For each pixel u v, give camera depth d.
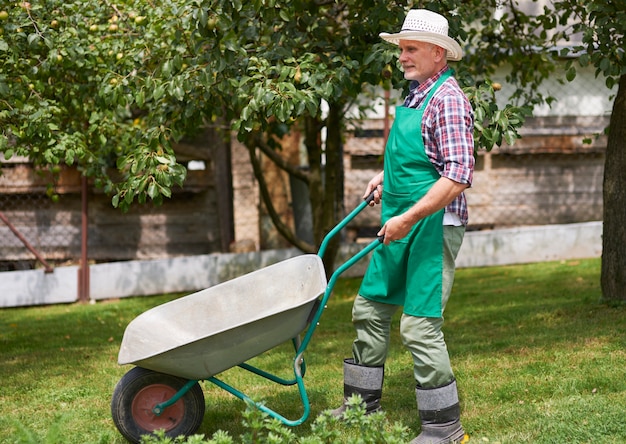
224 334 3.77
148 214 10.69
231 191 10.94
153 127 5.60
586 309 6.80
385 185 4.04
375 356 4.25
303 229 10.82
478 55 7.70
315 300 3.88
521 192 10.85
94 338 7.55
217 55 5.25
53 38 5.63
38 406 5.11
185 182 10.61
